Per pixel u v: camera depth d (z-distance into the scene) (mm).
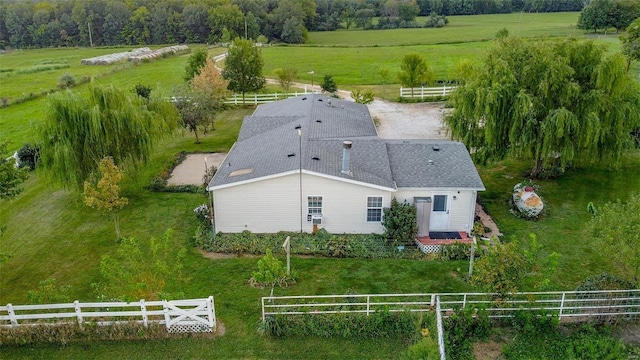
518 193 22500
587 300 14688
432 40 85500
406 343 14055
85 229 21688
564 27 90375
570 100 23188
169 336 14477
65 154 21672
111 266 15172
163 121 26344
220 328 14758
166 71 65125
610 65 22672
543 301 14719
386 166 21078
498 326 14812
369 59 68375
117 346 14164
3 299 16859
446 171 20844
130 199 24516
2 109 46812
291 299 15961
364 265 18297
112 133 23016
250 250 19312
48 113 21750
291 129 25328
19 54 94812
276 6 116625
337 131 25609
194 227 21562
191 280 17359
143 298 14672
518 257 14312
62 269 18609
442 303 14828
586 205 23141
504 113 23719
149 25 104312
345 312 14609
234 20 100562
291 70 49281
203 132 36219
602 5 79062
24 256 19625
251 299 16188
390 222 19438
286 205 20219
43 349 14148
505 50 24750
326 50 78375
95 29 105750
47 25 105688
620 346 13844
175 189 25406
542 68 23234
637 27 42125
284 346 14023
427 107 41656
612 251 14891
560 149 23469
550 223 21531
